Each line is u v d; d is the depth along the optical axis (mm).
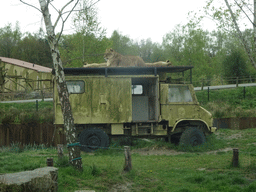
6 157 9172
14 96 24859
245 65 38656
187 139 11930
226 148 12242
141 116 13102
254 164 8141
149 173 7727
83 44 25328
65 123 7230
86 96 11695
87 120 11672
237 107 19844
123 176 7176
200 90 26203
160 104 12148
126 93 11852
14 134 12641
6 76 30359
